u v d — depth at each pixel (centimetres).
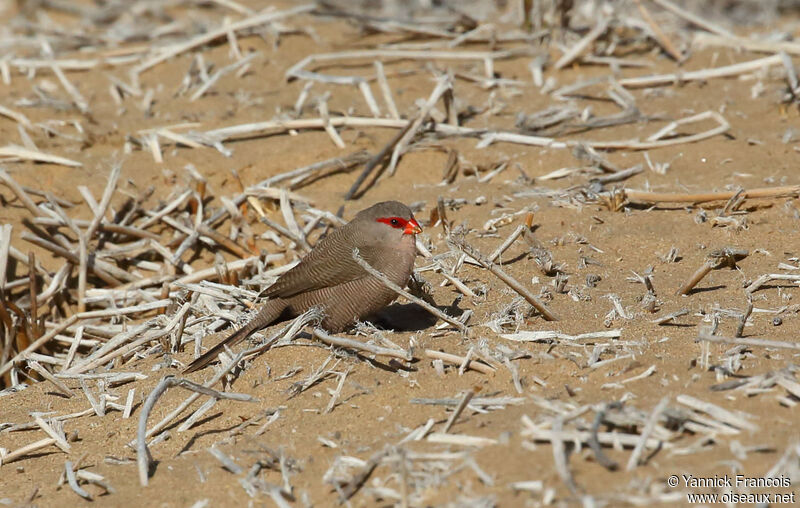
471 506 630
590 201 1241
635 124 1468
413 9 2097
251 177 1422
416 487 670
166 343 998
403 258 951
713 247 1100
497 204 1261
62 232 1331
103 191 1384
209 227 1312
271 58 1808
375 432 772
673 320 919
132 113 1611
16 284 1238
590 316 948
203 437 820
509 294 1020
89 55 1875
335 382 859
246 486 723
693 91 1576
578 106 1546
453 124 1480
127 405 884
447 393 813
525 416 710
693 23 1848
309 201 1338
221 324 1048
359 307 955
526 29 1842
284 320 997
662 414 691
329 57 1728
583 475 649
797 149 1320
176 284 1125
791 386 726
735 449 657
